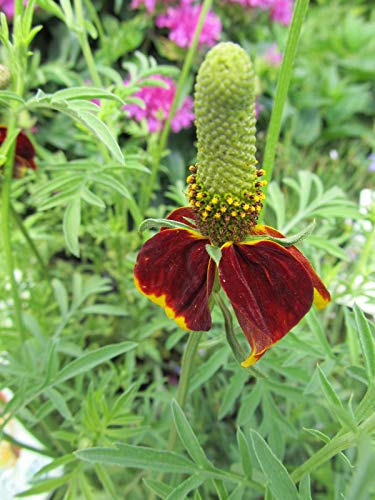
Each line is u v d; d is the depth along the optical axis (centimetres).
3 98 9
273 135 10
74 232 10
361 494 5
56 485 11
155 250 7
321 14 32
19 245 17
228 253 7
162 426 14
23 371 12
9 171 11
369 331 8
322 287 8
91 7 16
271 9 26
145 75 13
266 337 7
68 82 16
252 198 8
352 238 16
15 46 10
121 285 17
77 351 13
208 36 22
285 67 9
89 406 10
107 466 14
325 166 25
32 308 16
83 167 11
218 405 16
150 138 17
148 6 21
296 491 7
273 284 7
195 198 8
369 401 7
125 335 18
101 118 12
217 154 7
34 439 13
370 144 28
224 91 7
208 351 17
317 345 12
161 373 18
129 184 16
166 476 13
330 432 13
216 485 9
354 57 31
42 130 22
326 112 29
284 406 16
